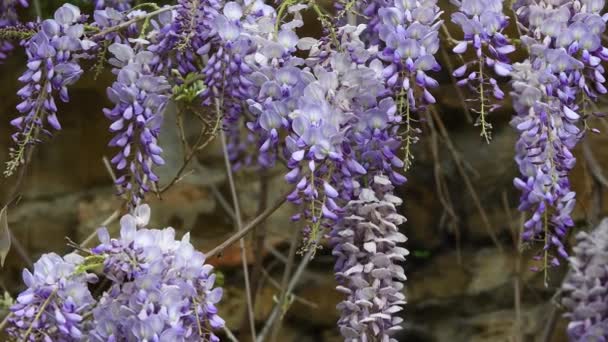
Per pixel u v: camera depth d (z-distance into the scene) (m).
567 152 2.13
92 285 2.84
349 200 2.18
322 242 3.05
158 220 3.02
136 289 2.07
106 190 3.04
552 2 2.18
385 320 2.18
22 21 2.92
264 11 2.20
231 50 2.14
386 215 2.19
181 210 3.03
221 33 2.14
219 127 2.19
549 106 2.12
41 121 2.17
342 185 2.12
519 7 2.23
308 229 2.09
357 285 2.17
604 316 2.50
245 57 2.15
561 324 3.06
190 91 2.51
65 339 2.08
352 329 2.17
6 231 2.27
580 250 2.54
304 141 2.06
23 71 3.02
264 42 2.13
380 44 2.28
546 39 2.14
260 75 2.12
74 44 2.17
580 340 2.49
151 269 2.08
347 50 2.13
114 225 3.02
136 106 2.15
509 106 3.04
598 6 2.17
